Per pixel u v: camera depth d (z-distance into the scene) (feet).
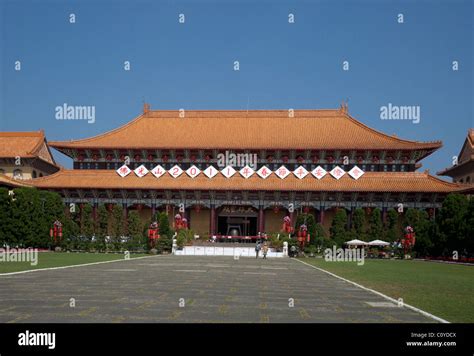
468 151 361.30
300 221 280.92
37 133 380.78
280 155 365.20
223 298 80.64
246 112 396.37
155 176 357.61
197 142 368.27
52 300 75.00
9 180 309.01
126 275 120.98
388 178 341.62
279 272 145.07
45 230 256.11
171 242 272.31
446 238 237.45
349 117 385.50
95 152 372.99
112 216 285.43
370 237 273.54
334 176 347.15
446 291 96.99
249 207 364.38
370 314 67.51
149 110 404.16
